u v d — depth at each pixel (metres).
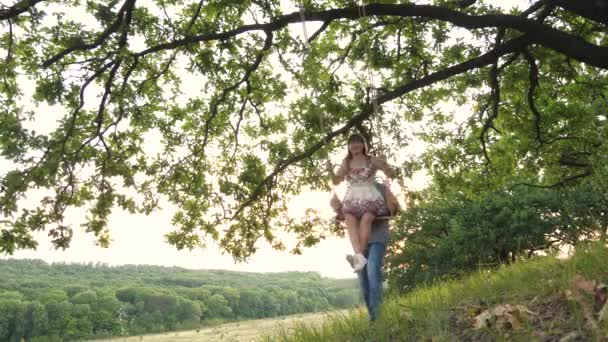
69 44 10.63
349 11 9.98
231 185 13.61
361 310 5.39
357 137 5.10
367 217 4.84
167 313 166.12
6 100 11.10
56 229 10.41
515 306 3.85
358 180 4.96
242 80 12.57
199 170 14.31
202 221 14.51
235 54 12.41
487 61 9.98
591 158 8.60
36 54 11.60
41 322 147.50
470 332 3.83
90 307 157.75
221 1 11.87
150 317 163.00
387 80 13.33
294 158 12.23
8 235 10.14
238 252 14.42
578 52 8.67
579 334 3.25
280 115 14.23
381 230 4.96
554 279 4.39
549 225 21.95
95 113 12.77
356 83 12.45
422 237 27.94
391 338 4.24
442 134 14.80
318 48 12.81
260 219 14.25
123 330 155.00
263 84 13.72
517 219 23.05
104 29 10.67
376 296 4.80
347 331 4.81
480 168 15.32
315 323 5.45
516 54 11.87
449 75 10.11
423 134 14.62
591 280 3.91
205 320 172.75
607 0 8.48
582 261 4.60
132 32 10.88
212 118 13.76
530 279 4.75
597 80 13.31
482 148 14.93
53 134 11.53
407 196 5.15
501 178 15.70
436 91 14.23
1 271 189.25
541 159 15.41
